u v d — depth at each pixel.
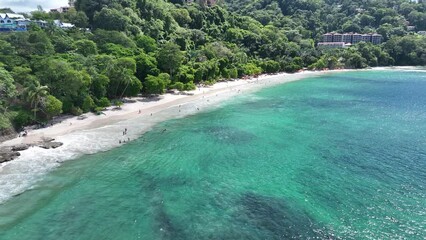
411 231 38.75
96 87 91.38
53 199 45.50
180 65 125.75
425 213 42.50
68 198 45.94
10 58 89.31
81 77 82.88
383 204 44.88
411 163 59.00
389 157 61.91
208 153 63.62
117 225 39.94
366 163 59.00
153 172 54.97
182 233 38.56
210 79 137.75
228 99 114.31
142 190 48.78
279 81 159.38
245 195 47.56
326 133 76.75
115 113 89.50
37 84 74.44
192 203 45.28
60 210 42.91
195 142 69.62
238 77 156.75
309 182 51.59
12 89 71.81
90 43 115.19
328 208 43.97
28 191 47.34
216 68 140.25
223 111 97.19
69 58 100.62
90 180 51.50
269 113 95.75
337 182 51.56
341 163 59.00
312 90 138.12
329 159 60.84
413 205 44.50
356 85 154.75
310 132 77.38
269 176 53.78
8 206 43.44
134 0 170.38
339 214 42.53
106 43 124.75
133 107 96.75
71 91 82.50
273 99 116.75
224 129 79.00
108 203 44.94
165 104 102.44
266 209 43.78
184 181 51.88
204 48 154.38
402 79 177.38
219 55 154.75
